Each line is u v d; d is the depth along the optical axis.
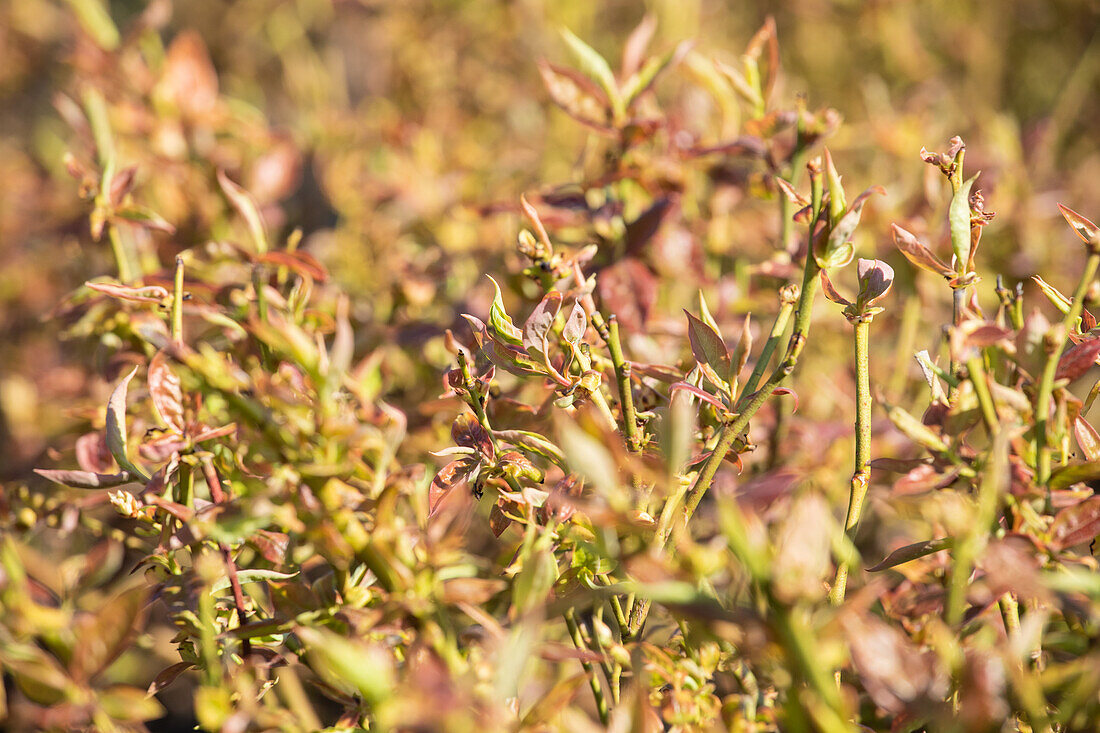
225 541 0.69
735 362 0.71
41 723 0.65
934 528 0.69
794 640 0.63
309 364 0.65
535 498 0.70
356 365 0.86
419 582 0.66
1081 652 0.68
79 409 0.79
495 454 0.71
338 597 0.68
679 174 0.85
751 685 0.68
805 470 0.66
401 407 0.88
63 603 0.70
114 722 0.67
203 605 0.68
